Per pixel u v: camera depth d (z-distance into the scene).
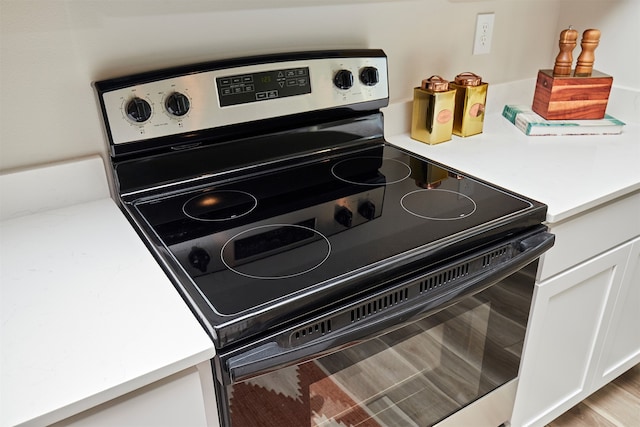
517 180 1.20
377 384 0.95
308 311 0.77
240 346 0.72
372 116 1.39
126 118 1.02
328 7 1.27
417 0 1.42
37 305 0.75
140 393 0.66
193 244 0.92
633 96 1.64
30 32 0.95
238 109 1.14
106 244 0.92
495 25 1.63
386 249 0.88
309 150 1.31
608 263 1.30
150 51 1.07
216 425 0.79
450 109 1.43
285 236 0.94
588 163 1.31
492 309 1.09
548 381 1.37
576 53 1.78
